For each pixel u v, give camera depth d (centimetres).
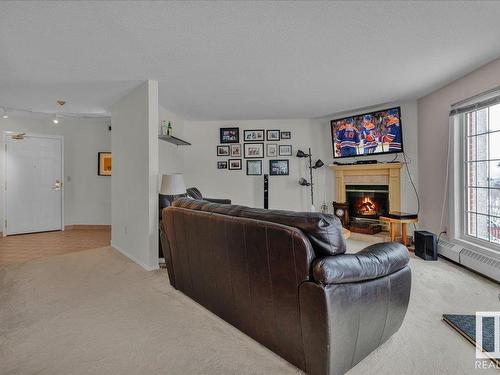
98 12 185
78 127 571
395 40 230
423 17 197
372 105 441
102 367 152
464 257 311
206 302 217
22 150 525
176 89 353
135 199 347
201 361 158
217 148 552
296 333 147
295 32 215
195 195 439
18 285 271
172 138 434
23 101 396
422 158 407
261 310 166
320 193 536
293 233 141
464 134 331
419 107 411
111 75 300
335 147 510
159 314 214
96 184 576
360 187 490
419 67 289
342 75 310
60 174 562
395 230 418
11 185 516
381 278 156
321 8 184
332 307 131
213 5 179
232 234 177
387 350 167
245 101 412
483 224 312
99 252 392
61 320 204
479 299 235
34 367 152
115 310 221
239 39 225
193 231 213
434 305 225
